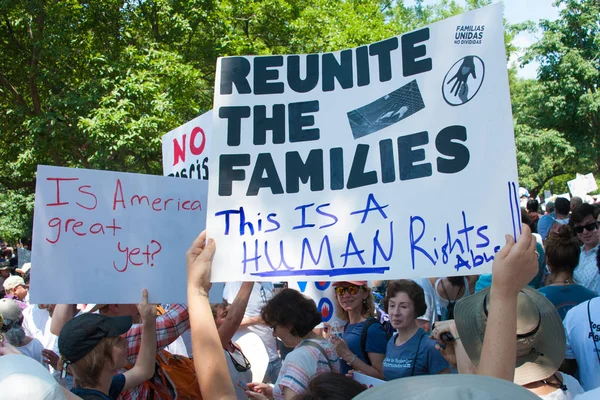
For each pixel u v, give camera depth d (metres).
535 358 2.14
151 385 2.83
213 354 1.84
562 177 40.41
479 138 1.97
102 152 12.30
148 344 2.72
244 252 2.24
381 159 2.16
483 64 1.98
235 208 2.28
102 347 2.36
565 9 25.72
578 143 26.47
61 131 13.28
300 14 16.84
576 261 3.82
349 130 2.24
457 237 1.98
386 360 3.44
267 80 2.36
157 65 13.00
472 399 1.10
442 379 1.20
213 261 2.24
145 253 2.83
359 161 2.20
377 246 2.11
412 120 2.12
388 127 2.16
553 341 2.15
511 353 1.58
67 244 2.76
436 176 2.04
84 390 2.31
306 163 2.27
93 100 12.80
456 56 2.04
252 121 2.34
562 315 3.67
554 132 26.14
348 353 3.61
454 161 2.01
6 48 14.73
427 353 3.25
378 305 5.38
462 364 2.58
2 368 1.48
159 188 2.89
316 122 2.29
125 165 15.04
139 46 14.71
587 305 2.92
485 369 1.58
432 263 2.01
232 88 2.37
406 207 2.09
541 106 26.61
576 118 26.34
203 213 2.95
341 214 2.20
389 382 1.23
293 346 3.12
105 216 2.81
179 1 14.38
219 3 14.70
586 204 5.43
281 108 2.33
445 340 2.68
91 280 2.76
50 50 13.38
